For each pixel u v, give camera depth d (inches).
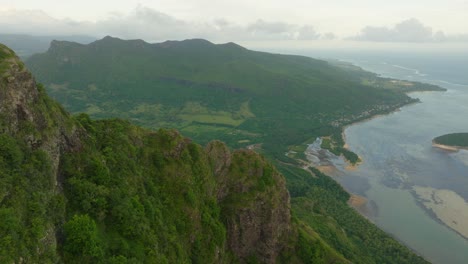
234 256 3184.1
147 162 2694.4
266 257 3319.4
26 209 1508.4
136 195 2265.0
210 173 3142.2
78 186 1909.4
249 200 3294.8
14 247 1341.0
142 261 1941.4
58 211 1701.5
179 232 2549.2
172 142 2908.5
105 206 1985.7
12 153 1567.4
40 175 1663.4
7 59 1781.5
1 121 1610.5
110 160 2299.5
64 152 1995.6
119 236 1964.8
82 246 1675.7
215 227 2871.6
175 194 2689.5
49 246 1515.7
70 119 2177.7
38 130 1792.6
